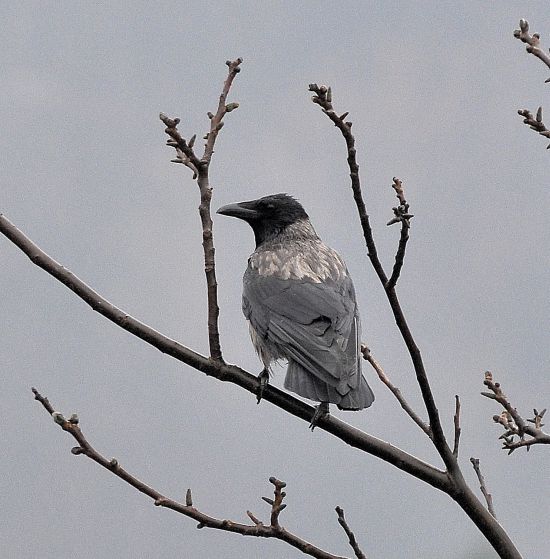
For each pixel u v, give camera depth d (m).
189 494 8.12
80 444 7.96
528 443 9.16
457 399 9.33
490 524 9.12
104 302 9.61
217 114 9.55
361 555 8.45
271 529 8.24
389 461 9.68
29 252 9.38
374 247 8.53
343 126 8.07
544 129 8.73
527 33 8.16
